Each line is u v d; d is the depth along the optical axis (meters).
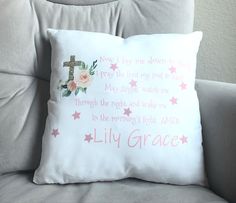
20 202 0.81
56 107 0.93
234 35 1.29
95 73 0.93
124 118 0.90
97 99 0.91
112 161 0.89
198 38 1.00
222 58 1.32
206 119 0.94
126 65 0.94
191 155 0.89
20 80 1.03
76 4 1.11
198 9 1.30
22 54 1.03
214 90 0.97
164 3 1.07
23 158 0.99
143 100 0.91
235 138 0.85
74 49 0.96
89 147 0.89
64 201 0.82
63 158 0.89
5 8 1.03
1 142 0.99
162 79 0.93
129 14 1.08
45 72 1.06
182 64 0.95
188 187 0.89
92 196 0.83
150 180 0.91
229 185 0.86
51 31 1.01
